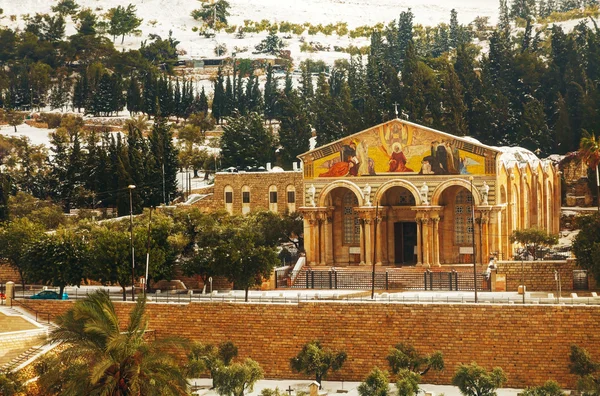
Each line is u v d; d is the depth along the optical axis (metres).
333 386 182.25
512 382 178.88
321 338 188.00
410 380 167.38
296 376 188.12
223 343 189.38
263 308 191.25
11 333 185.62
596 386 162.25
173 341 152.12
